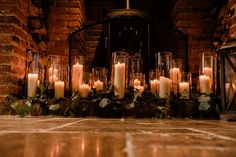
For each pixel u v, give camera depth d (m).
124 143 0.45
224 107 1.24
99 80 1.98
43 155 0.34
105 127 0.79
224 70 1.25
